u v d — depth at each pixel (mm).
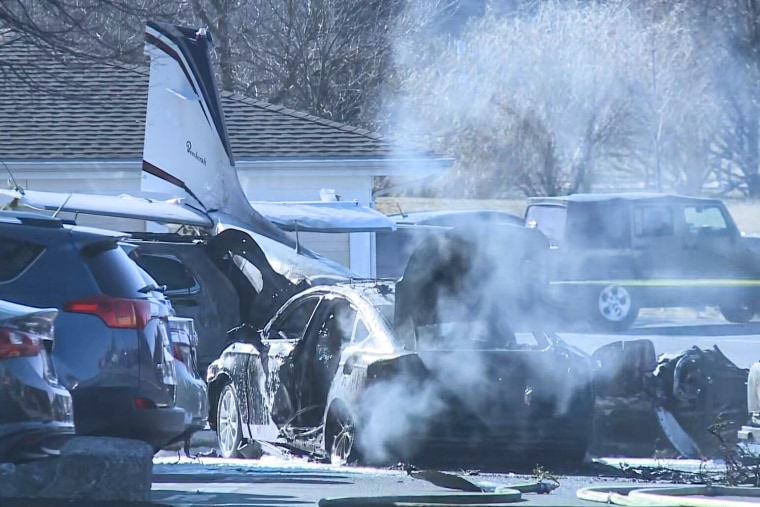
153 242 50844
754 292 92812
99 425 30234
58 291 30594
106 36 57750
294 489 29688
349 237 81438
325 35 125125
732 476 32312
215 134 65125
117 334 30719
